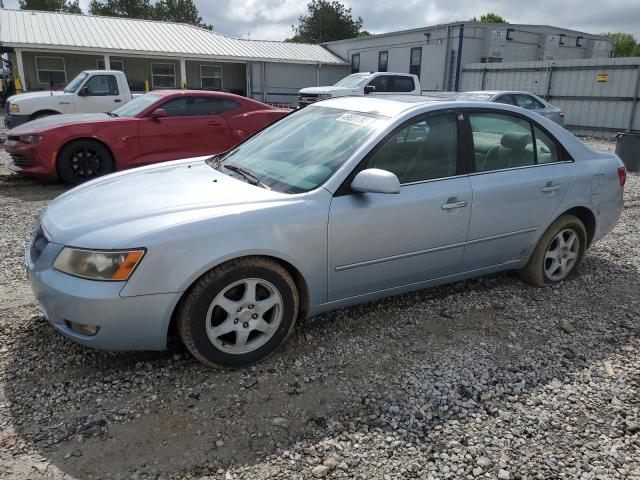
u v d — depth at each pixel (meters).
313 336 3.52
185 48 26.05
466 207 3.71
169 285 2.76
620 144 11.46
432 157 3.65
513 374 3.15
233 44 29.25
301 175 3.39
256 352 3.11
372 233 3.34
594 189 4.45
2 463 2.29
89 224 2.89
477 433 2.62
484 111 3.94
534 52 26.59
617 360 3.36
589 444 2.56
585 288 4.52
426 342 3.50
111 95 12.18
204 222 2.85
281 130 4.11
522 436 2.61
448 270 3.84
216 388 2.90
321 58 30.89
